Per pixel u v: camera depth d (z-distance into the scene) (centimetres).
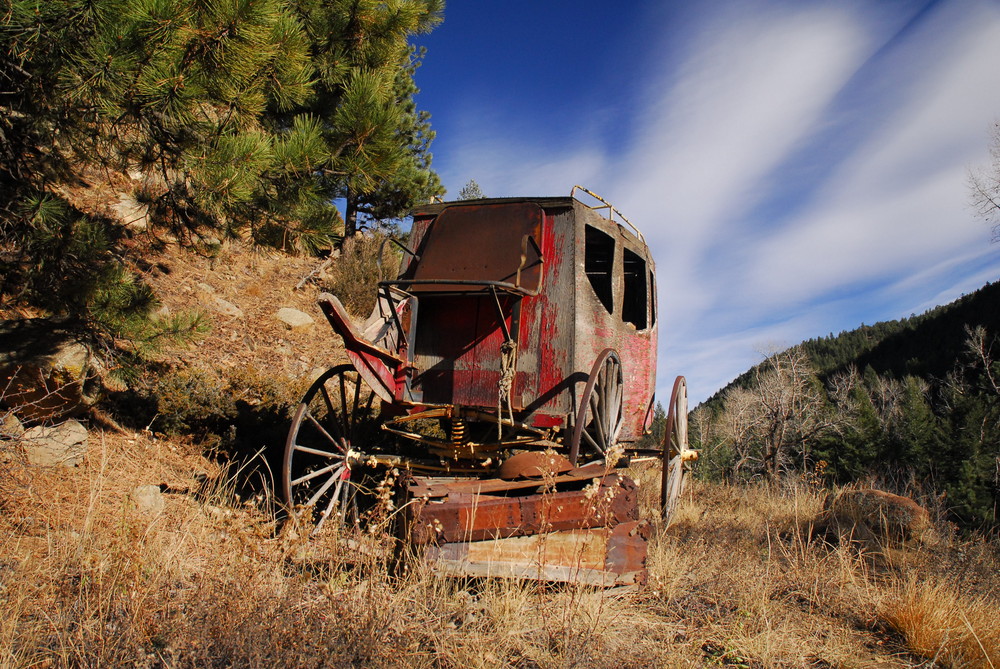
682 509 688
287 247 640
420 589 356
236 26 454
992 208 2736
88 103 483
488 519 393
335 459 639
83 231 526
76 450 504
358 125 596
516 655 325
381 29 728
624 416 617
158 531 366
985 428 2612
